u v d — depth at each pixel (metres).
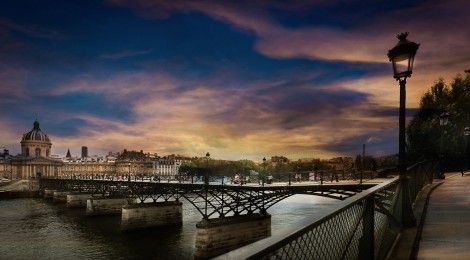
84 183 93.38
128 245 44.47
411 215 9.73
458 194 16.78
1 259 39.25
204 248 37.22
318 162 137.88
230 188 44.06
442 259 6.72
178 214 58.59
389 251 7.29
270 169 151.50
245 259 1.97
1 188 148.00
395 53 10.67
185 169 180.00
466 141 41.97
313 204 70.62
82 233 53.72
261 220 42.19
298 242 2.82
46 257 39.62
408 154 49.00
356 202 4.32
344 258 4.00
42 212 82.06
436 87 51.44
